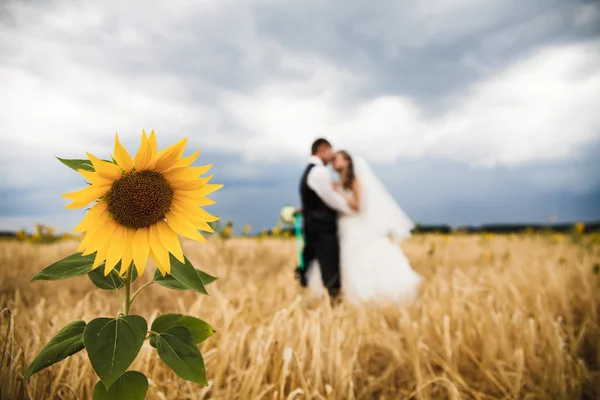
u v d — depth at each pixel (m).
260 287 4.16
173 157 1.21
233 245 7.54
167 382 1.92
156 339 1.30
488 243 9.12
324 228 4.54
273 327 2.33
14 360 1.70
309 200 4.61
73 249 6.60
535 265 4.69
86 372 1.86
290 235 9.51
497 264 5.71
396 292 4.20
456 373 2.20
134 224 1.19
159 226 1.22
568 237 7.34
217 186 1.27
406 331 2.72
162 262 1.19
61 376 1.81
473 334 2.70
